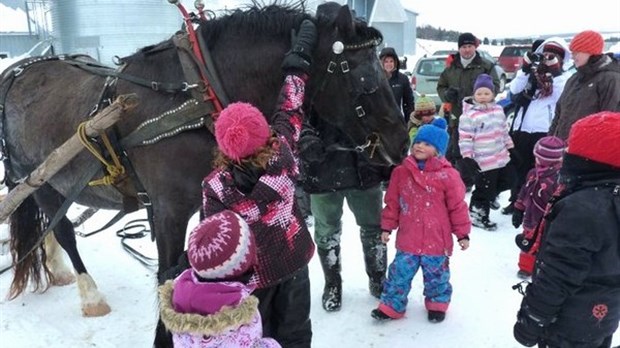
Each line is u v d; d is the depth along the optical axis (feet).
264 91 8.20
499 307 10.98
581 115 13.44
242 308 5.33
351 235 15.35
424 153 10.13
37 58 11.16
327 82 8.17
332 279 10.96
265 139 6.30
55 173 8.77
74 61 10.64
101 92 8.99
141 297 11.85
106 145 8.25
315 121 9.12
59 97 9.75
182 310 5.49
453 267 12.96
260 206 6.44
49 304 11.67
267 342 5.73
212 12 8.94
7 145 10.90
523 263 12.21
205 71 7.95
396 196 10.35
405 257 10.26
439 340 9.89
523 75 16.74
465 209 10.08
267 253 6.54
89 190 9.80
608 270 6.21
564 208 6.25
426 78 39.78
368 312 10.90
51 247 12.46
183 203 8.15
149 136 8.00
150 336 10.37
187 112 7.83
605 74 13.11
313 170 10.09
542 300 6.34
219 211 6.40
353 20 8.09
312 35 7.77
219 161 6.58
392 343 9.84
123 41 27.04
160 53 8.48
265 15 8.24
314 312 10.93
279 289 7.30
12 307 11.53
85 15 27.07
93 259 13.79
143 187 8.50
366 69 8.14
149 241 14.94
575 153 6.32
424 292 10.56
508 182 16.20
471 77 19.85
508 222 16.38
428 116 16.78
